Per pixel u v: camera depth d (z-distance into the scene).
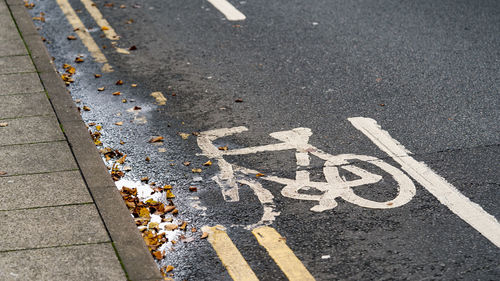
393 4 11.75
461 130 7.42
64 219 5.77
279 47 10.02
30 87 8.38
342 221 5.89
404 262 5.34
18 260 5.24
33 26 10.59
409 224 5.82
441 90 8.45
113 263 5.23
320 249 5.54
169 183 6.57
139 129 7.70
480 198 6.16
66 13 11.62
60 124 7.45
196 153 7.12
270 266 5.34
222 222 5.93
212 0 12.26
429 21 10.88
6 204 5.97
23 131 7.29
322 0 12.06
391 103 8.15
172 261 5.45
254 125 7.70
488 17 10.98
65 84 8.76
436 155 6.91
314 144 7.22
